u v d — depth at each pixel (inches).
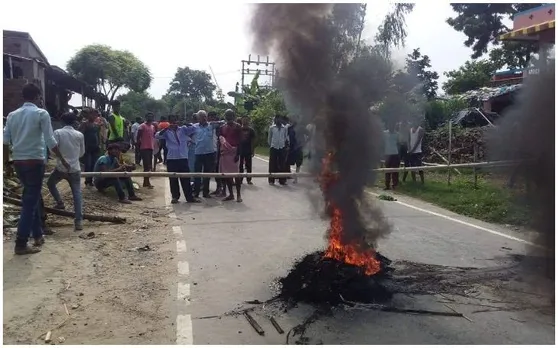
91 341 131.6
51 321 143.3
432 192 403.9
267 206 351.9
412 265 203.6
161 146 524.7
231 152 375.2
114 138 443.5
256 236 256.2
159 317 148.6
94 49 1120.2
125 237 246.5
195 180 388.5
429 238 255.9
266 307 157.5
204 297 165.6
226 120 390.0
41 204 240.7
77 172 257.9
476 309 157.2
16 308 150.8
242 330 140.7
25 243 205.3
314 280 170.4
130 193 365.1
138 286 174.9
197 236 253.6
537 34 413.7
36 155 203.3
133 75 1191.6
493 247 237.0
